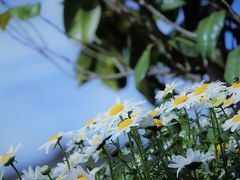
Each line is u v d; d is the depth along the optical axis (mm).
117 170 739
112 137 704
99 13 1280
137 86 1233
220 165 715
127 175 773
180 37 1295
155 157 789
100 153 799
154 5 1279
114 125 737
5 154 754
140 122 729
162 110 751
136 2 1248
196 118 751
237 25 1188
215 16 1091
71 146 804
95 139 738
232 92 736
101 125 731
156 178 733
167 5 1258
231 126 706
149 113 767
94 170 729
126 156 793
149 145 747
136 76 1236
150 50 1260
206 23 1092
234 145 752
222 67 1192
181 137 749
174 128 886
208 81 1216
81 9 1288
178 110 775
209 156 671
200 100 733
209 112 759
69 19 1286
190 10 1310
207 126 825
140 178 706
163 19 1240
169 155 763
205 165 697
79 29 1281
